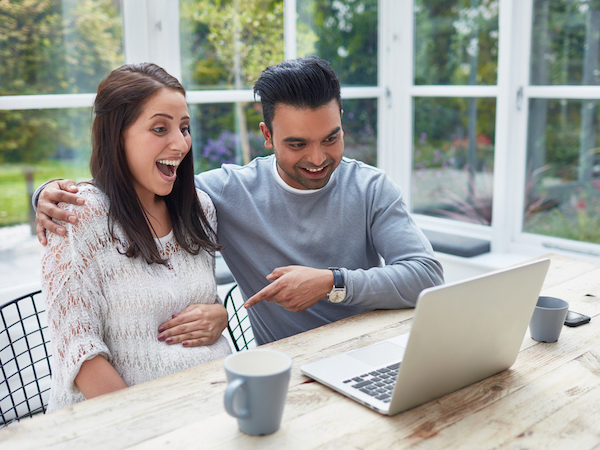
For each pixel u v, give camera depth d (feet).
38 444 2.49
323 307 4.80
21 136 7.01
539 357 3.38
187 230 4.23
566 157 8.54
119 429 2.60
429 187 10.42
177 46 8.00
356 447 2.45
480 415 2.72
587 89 8.13
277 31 8.89
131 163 3.88
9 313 6.82
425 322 2.53
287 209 4.77
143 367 3.83
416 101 10.34
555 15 8.36
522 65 8.81
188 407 2.79
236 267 4.96
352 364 3.21
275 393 2.46
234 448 2.43
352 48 9.89
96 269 3.78
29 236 7.24
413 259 4.46
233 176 4.92
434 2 9.77
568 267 5.15
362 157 10.38
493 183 9.39
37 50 6.98
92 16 7.32
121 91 3.74
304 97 4.07
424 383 2.73
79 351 3.51
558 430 2.59
